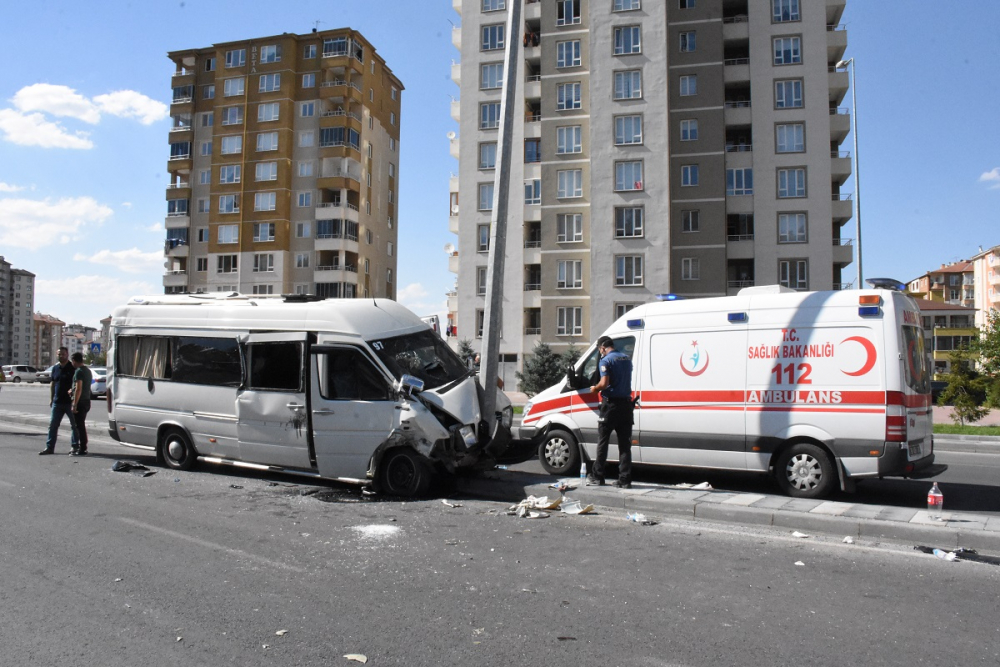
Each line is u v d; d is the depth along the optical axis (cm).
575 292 4331
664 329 937
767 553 618
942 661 397
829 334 823
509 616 464
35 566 570
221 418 996
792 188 4197
